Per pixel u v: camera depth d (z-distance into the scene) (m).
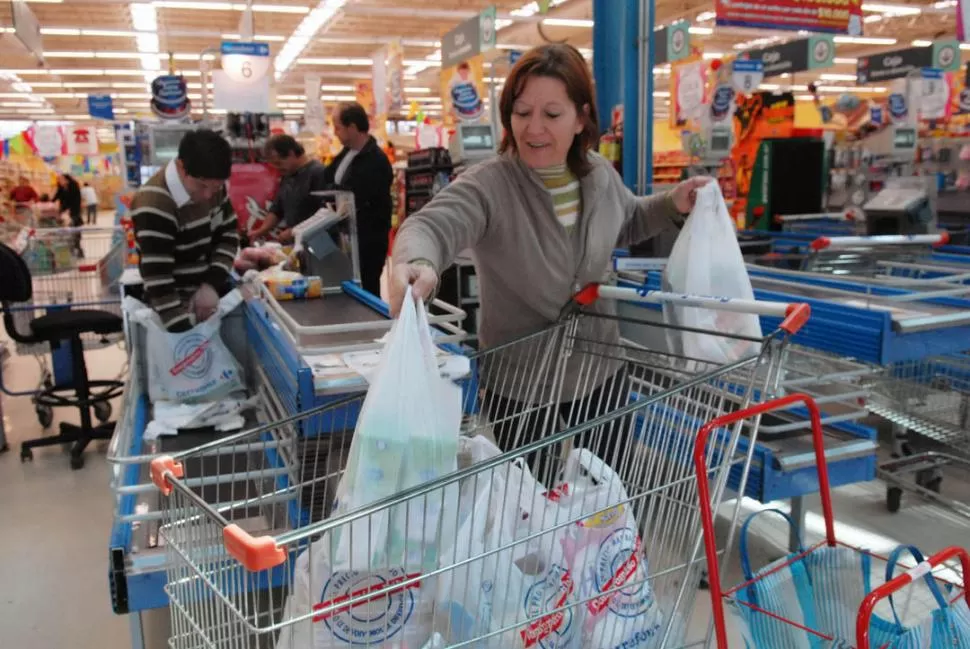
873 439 2.94
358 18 14.88
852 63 19.55
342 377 2.09
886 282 3.38
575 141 2.07
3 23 12.65
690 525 1.73
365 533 1.38
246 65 7.47
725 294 2.01
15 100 25.59
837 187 8.66
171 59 8.71
